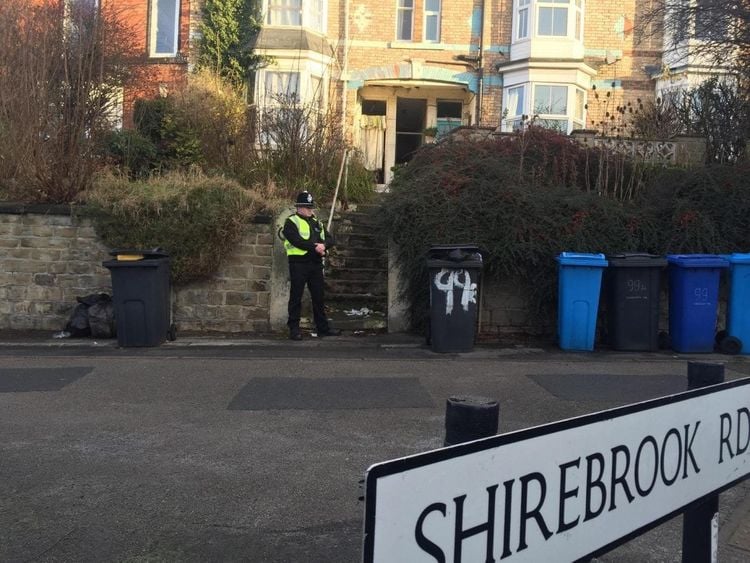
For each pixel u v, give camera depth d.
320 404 5.59
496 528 1.47
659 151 10.44
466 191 8.60
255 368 6.91
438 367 6.99
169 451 4.50
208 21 15.58
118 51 11.59
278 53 15.32
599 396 5.86
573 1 15.93
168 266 8.59
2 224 9.23
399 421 5.15
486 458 1.44
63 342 8.47
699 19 9.58
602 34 16.44
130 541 3.30
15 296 9.29
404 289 8.97
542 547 1.58
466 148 9.59
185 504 3.71
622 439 1.82
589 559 1.71
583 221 8.41
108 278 9.29
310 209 8.66
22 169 9.47
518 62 15.93
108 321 8.66
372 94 16.83
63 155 9.60
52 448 4.54
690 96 11.91
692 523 2.38
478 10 16.42
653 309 7.97
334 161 11.95
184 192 9.01
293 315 8.60
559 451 1.62
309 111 12.16
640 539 3.48
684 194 8.98
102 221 9.02
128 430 4.93
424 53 16.25
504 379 6.48
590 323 7.92
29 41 9.93
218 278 9.20
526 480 1.54
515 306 8.75
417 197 8.62
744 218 8.59
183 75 14.49
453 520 1.38
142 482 4.00
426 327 8.36
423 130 16.72
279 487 3.95
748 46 9.45
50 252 9.27
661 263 7.88
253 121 12.03
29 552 3.18
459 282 7.75
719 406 2.24
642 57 16.39
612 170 9.78
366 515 1.22
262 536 3.38
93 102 10.23
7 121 9.66
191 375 6.59
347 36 16.16
